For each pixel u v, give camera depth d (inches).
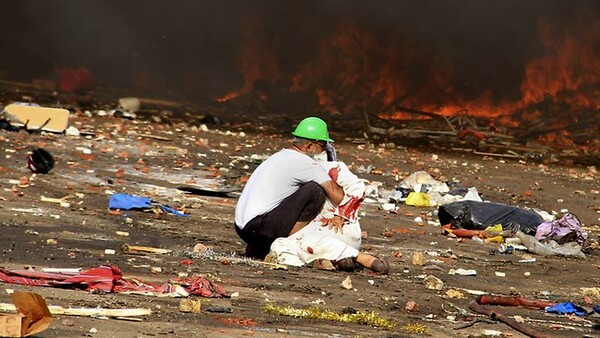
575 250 1985.7
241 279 1387.8
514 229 2124.8
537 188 3137.3
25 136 2977.4
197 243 1706.4
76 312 1036.5
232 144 3508.9
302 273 1489.9
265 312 1162.6
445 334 1139.9
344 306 1264.8
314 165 1587.1
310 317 1159.6
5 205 1905.8
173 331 1010.1
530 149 4564.5
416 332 1132.5
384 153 3752.5
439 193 2620.6
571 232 2050.9
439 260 1780.3
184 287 1253.1
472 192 2591.0
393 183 2920.8
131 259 1467.8
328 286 1393.9
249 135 3983.8
